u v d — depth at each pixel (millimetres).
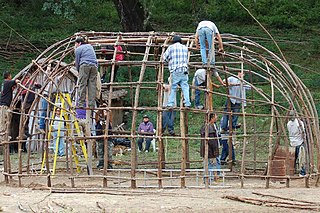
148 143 23609
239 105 20031
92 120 18828
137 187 15469
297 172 18938
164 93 18031
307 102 17422
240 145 25141
